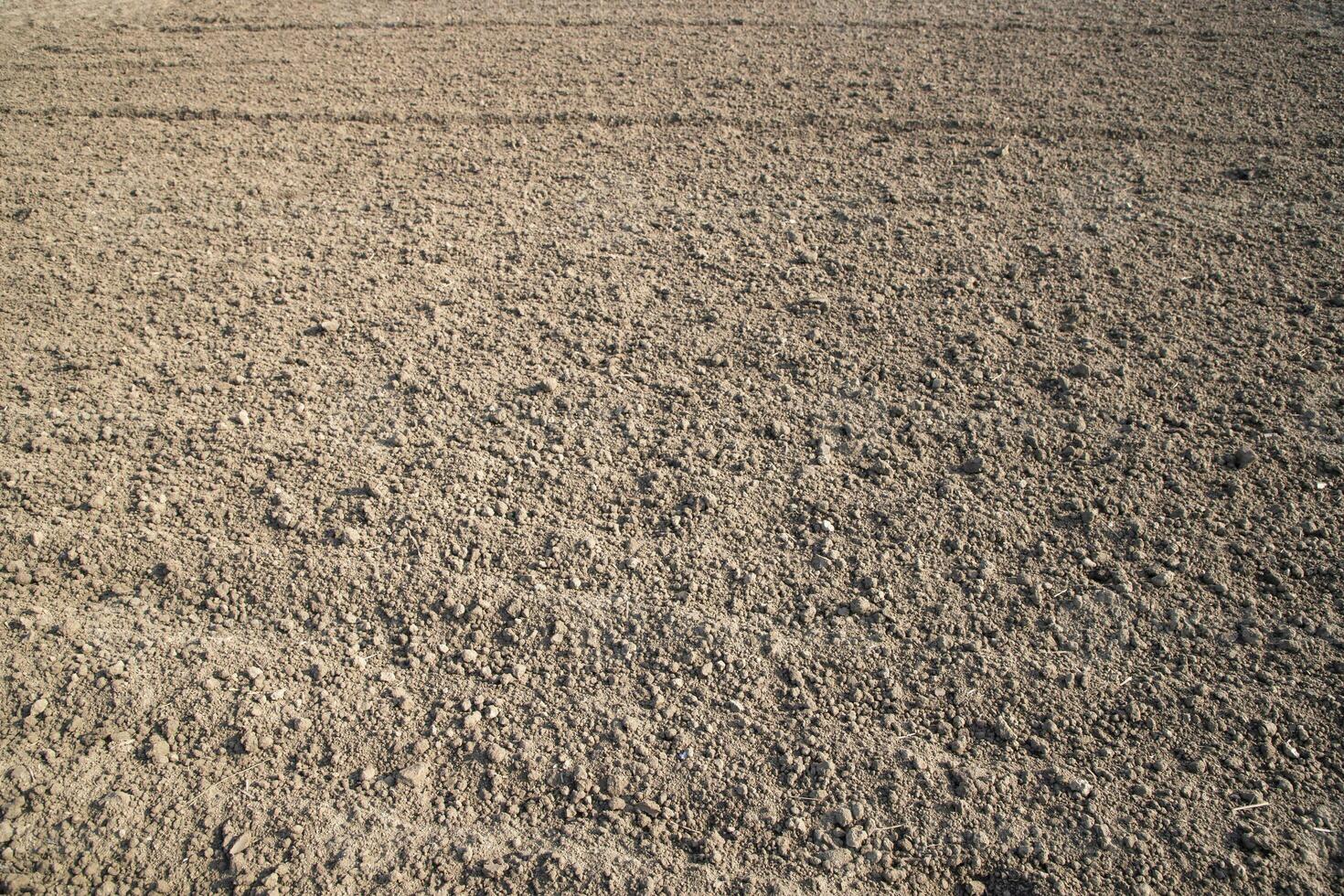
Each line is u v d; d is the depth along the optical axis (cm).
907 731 276
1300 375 376
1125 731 274
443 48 664
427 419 371
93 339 408
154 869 248
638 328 414
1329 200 468
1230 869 245
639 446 361
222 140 554
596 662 294
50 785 262
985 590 311
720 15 705
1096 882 244
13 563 318
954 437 361
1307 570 311
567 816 260
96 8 750
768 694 286
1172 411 365
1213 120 536
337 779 267
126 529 329
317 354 401
